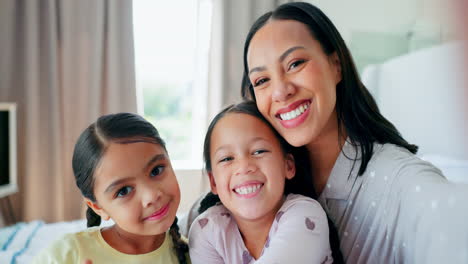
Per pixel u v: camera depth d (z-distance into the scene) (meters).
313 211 0.67
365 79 2.26
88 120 2.30
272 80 0.70
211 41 2.51
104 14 2.31
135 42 2.45
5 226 2.12
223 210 0.78
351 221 0.73
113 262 0.68
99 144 0.66
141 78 2.52
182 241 0.78
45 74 2.28
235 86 2.54
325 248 0.65
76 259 0.67
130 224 0.64
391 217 0.62
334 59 0.75
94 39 2.28
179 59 2.62
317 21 0.73
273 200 0.69
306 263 0.60
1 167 1.86
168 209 0.67
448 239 0.45
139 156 0.65
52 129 2.24
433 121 1.51
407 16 2.09
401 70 1.89
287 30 0.70
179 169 2.32
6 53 2.18
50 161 2.27
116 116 0.72
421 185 0.56
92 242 0.70
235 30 2.53
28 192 2.21
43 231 1.48
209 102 2.54
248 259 0.71
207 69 2.52
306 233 0.63
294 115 0.69
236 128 0.71
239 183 0.68
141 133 0.68
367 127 0.75
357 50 2.31
